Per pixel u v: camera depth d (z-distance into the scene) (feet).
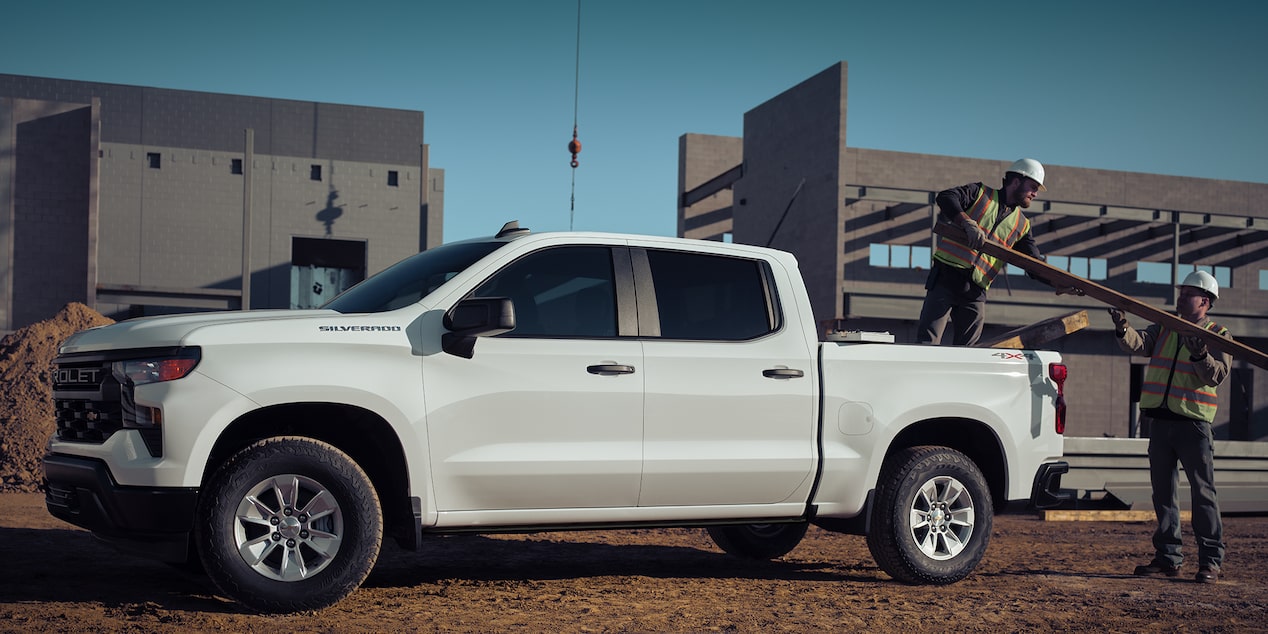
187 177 124.98
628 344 20.20
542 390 19.30
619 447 19.92
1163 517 26.45
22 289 105.70
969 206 27.12
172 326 17.58
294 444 17.61
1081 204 117.08
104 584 20.47
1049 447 24.63
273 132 128.88
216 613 17.78
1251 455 49.37
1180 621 20.52
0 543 25.45
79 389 18.62
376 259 132.26
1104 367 126.11
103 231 121.70
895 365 22.90
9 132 105.70
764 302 22.00
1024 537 35.81
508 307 17.66
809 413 21.83
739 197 131.54
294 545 17.66
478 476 18.79
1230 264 139.13
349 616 17.97
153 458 16.88
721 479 20.85
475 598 20.30
